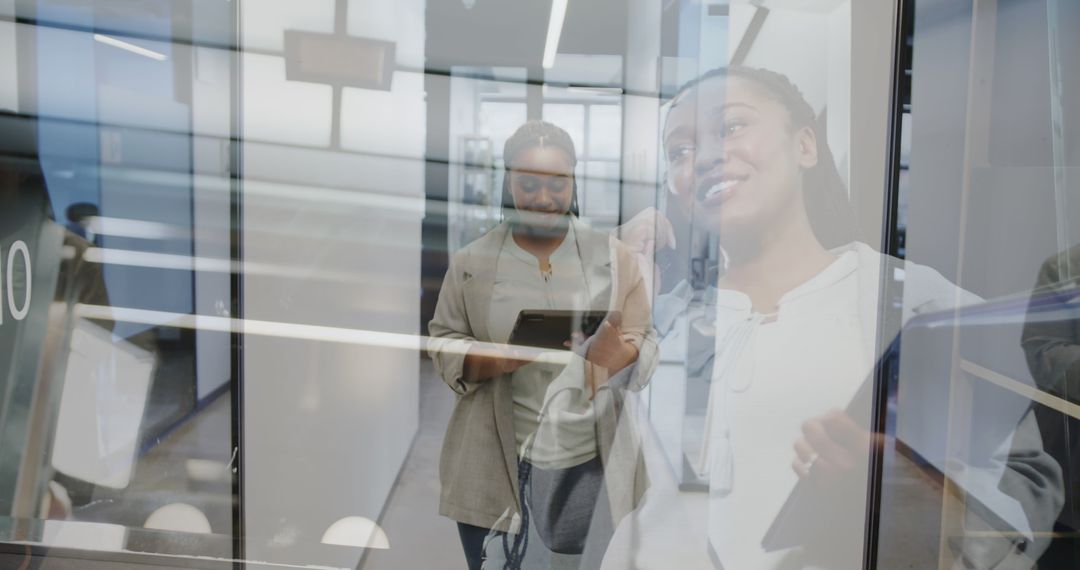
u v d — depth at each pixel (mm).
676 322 847
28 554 886
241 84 896
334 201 892
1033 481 793
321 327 896
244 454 914
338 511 895
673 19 815
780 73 804
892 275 805
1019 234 785
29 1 887
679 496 845
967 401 801
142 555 890
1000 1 757
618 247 850
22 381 919
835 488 827
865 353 817
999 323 793
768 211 823
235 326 923
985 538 801
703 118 823
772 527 836
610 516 848
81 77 907
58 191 918
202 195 915
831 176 810
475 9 841
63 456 917
